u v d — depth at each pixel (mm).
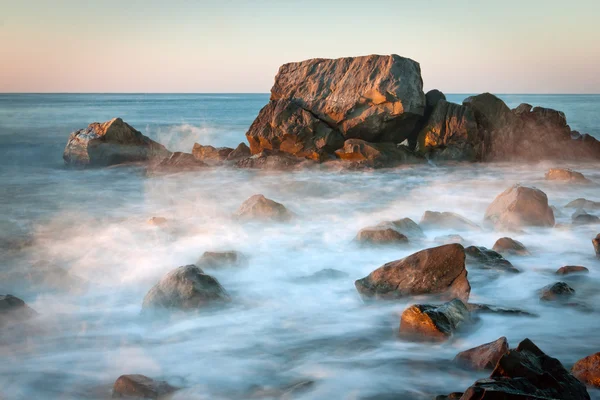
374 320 6273
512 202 10516
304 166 19031
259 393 4672
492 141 20438
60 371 5070
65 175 19438
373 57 20016
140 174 19297
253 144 20906
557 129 22000
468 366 4984
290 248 9391
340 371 5039
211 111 79875
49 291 7305
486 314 6207
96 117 57875
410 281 6816
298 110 20109
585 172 19094
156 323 6254
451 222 10562
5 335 5852
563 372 4203
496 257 8156
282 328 6059
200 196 15164
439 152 19703
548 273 7918
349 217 12109
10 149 27453
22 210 13391
